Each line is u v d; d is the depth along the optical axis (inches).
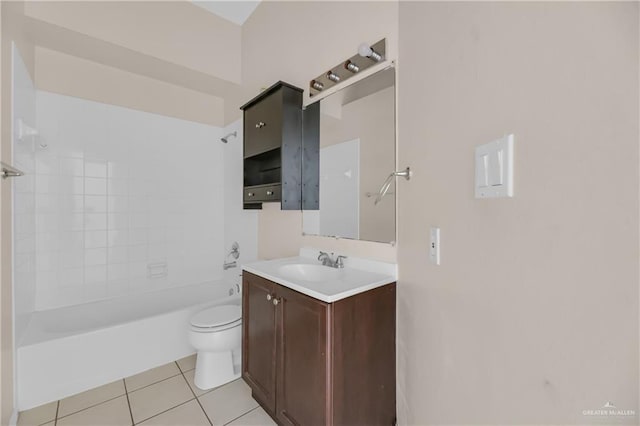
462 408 31.2
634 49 14.4
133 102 96.8
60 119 83.9
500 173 24.8
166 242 104.6
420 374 41.7
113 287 93.7
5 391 52.5
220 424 55.9
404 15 47.5
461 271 31.7
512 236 23.6
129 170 96.6
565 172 18.6
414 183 44.2
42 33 72.6
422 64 41.3
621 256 14.9
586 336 17.0
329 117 66.4
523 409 22.4
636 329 14.1
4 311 53.1
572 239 18.1
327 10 67.2
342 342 43.5
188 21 91.0
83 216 88.2
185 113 108.2
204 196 113.5
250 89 97.0
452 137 33.4
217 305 85.2
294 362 48.5
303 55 74.3
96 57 85.5
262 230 93.2
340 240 64.4
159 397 63.7
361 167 59.1
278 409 52.3
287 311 50.1
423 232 41.2
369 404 47.3
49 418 57.1
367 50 52.3
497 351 25.6
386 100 54.0
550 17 19.9
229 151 112.8
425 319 40.4
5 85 54.8
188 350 81.1
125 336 71.4
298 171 71.6
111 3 77.2
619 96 15.1
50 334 65.8
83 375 65.7
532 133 21.4
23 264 67.3
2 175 51.7
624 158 14.8
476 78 28.6
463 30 31.0
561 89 19.0
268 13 88.0
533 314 21.4
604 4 16.1
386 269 52.6
